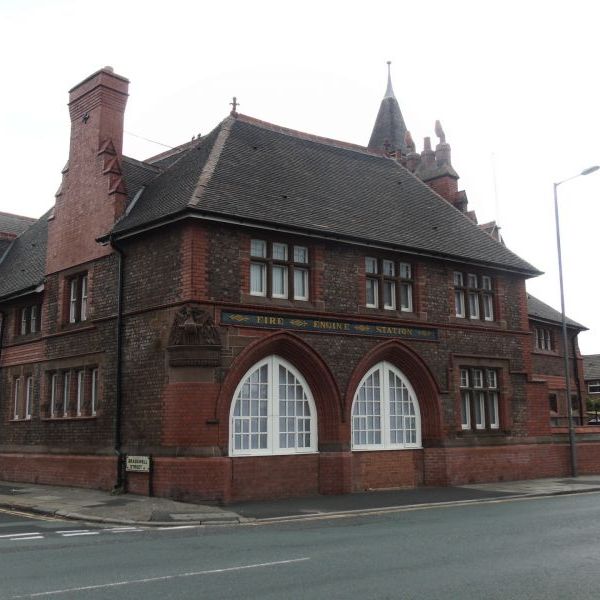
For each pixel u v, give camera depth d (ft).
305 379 64.69
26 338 79.87
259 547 36.01
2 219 105.40
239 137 74.23
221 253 59.62
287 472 61.72
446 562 31.60
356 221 70.44
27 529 43.96
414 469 71.26
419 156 101.91
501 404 78.28
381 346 68.28
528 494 63.10
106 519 47.09
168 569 30.27
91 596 25.49
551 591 25.98
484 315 79.20
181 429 56.34
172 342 57.67
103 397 65.51
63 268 74.18
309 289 65.16
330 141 87.45
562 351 124.57
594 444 86.58
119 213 68.08
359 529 42.78
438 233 78.38
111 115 73.41
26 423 76.84
